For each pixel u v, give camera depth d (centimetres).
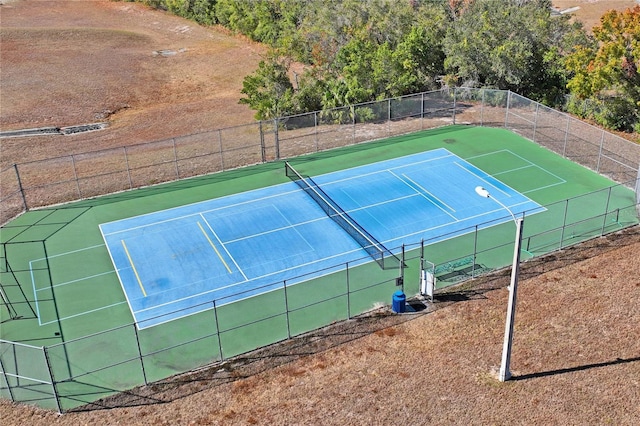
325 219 3447
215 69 6544
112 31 7650
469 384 2348
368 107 4666
